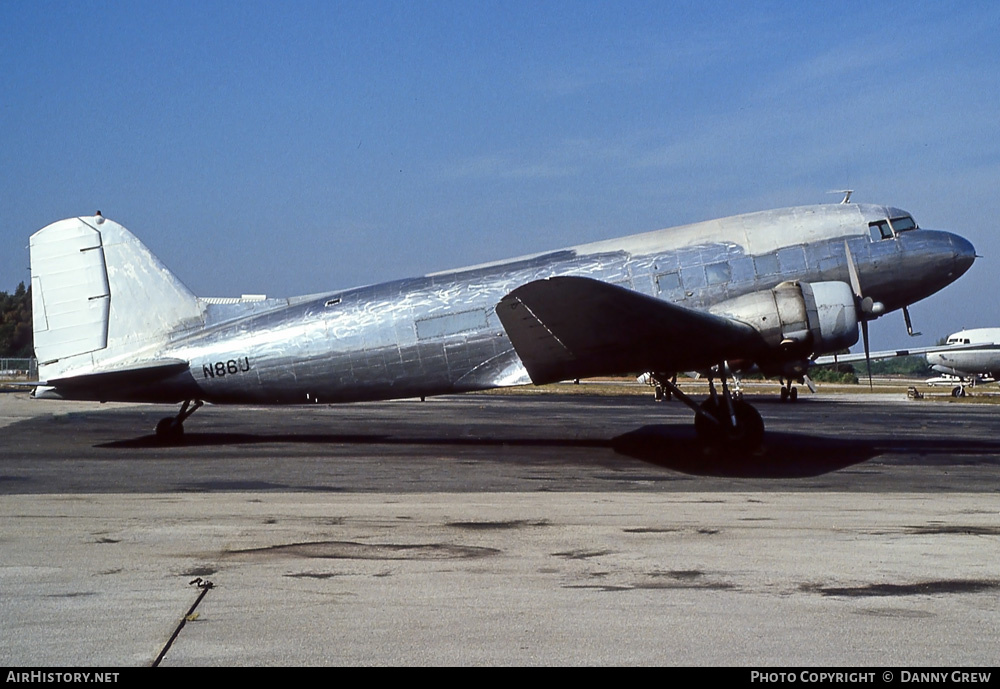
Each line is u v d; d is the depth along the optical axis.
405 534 8.34
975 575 6.85
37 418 24.94
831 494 10.94
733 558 7.39
